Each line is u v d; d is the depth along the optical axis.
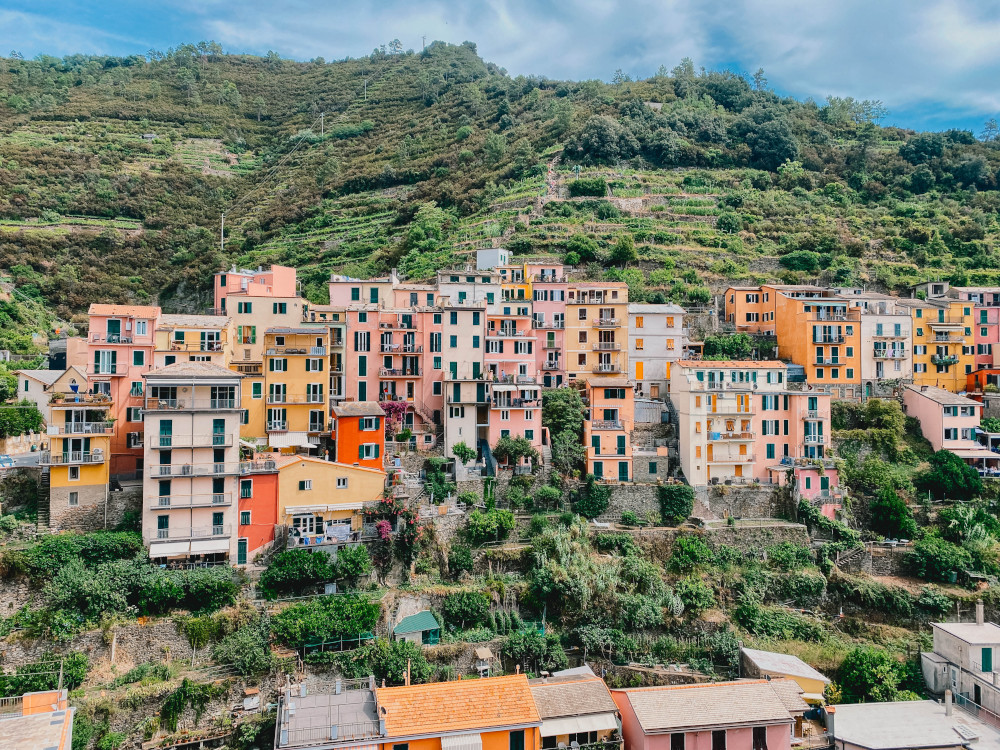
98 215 159.00
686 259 126.25
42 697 47.50
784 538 77.25
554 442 82.81
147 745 50.50
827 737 55.88
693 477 82.12
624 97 199.62
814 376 97.94
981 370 102.75
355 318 86.88
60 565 57.69
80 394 69.75
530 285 99.06
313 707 50.22
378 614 60.28
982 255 132.62
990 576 75.19
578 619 66.62
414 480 77.44
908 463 87.94
